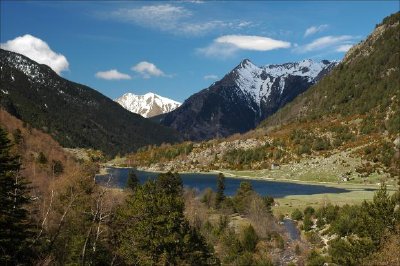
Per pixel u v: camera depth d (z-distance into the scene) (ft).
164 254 166.91
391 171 603.67
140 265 166.09
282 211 351.46
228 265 204.74
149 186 191.52
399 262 127.34
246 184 369.71
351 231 233.55
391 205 150.82
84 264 160.76
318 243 244.22
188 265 173.06
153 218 171.22
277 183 647.15
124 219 176.96
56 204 207.10
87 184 237.25
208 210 350.43
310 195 454.81
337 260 171.32
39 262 161.99
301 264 209.56
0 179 153.28
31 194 234.58
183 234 180.86
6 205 153.99
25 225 161.07
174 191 307.99
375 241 146.30
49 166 374.63
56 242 183.73
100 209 167.63
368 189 516.73
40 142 574.56
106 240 184.75
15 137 471.21
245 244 228.22
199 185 632.38
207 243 224.74
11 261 151.84
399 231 143.02
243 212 341.00
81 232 182.70
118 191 272.31
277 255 224.33
